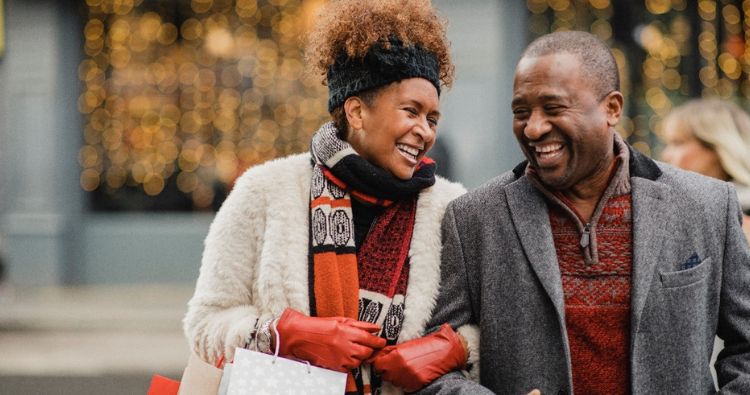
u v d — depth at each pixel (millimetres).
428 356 2287
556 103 2141
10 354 8227
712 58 10195
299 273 2387
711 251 2236
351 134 2461
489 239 2354
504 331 2299
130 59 11281
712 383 2273
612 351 2199
